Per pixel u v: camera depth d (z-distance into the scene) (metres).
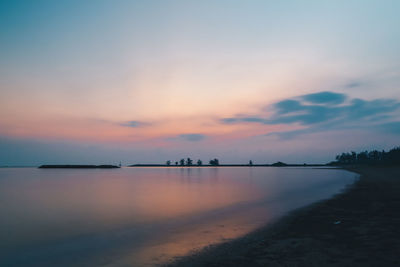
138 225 14.43
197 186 40.44
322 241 9.51
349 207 16.62
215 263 7.96
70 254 9.80
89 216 17.20
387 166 125.25
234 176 77.88
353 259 7.54
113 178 67.50
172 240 11.02
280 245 9.33
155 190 34.19
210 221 14.74
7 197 27.70
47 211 19.27
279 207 18.38
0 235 12.77
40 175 87.62
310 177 65.31
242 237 10.84
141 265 8.25
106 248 10.33
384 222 12.03
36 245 11.07
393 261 7.25
